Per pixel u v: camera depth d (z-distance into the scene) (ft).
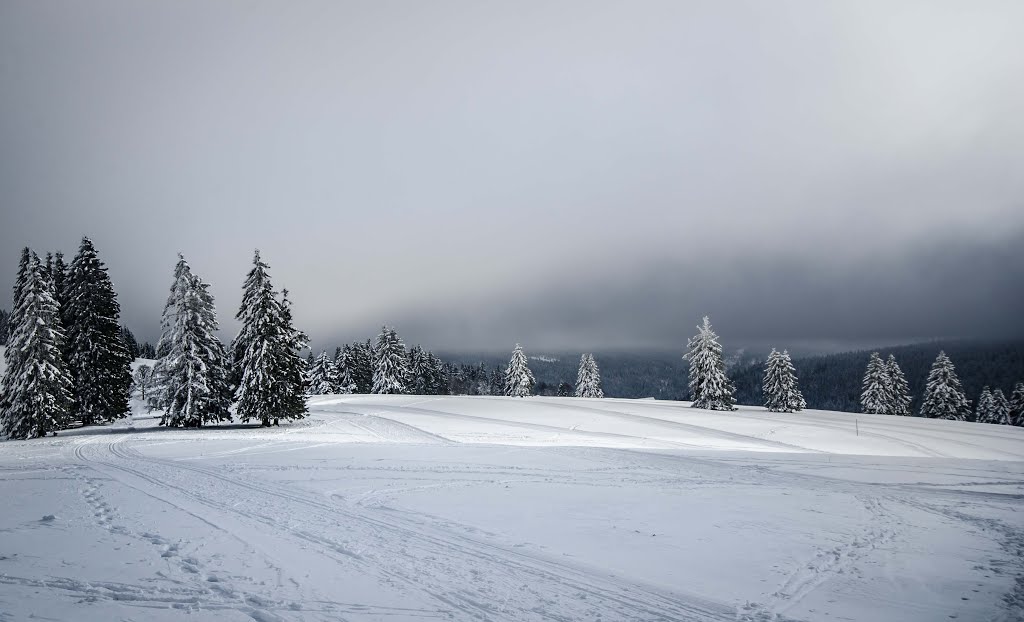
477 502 52.29
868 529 44.60
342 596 27.43
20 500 49.62
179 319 133.18
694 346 220.23
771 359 229.86
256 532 39.17
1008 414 262.67
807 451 124.26
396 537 38.86
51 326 122.72
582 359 331.36
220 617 24.40
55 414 119.75
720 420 170.40
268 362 135.03
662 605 27.86
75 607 24.99
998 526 46.11
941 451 128.36
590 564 34.19
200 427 135.13
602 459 88.17
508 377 305.94
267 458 82.23
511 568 32.89
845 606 28.43
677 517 47.67
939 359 249.14
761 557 36.50
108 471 67.72
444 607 26.45
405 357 304.30
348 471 70.08
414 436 127.24
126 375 148.15
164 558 32.71
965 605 28.81
